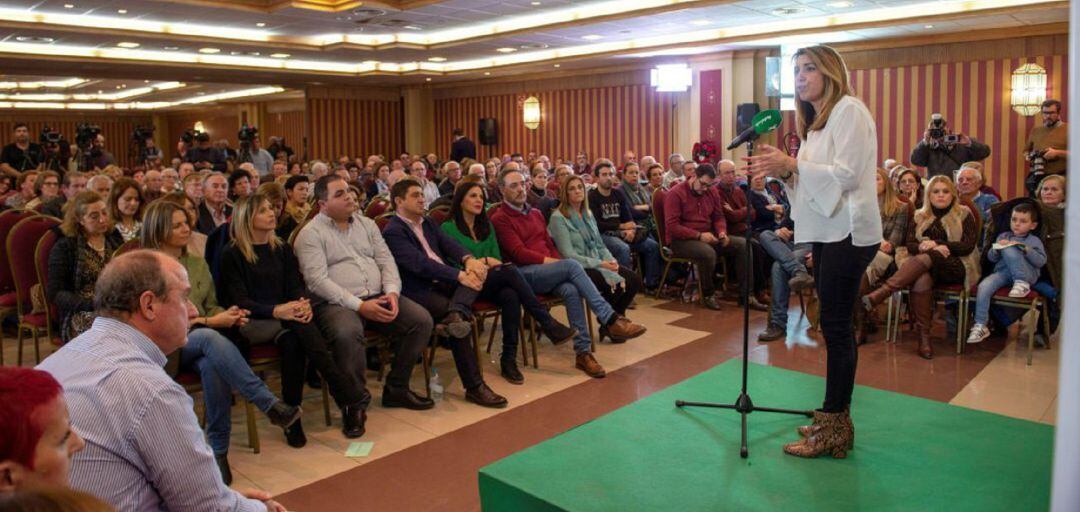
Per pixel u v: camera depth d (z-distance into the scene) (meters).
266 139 22.12
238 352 3.25
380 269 4.12
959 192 5.41
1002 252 4.67
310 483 3.12
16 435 1.16
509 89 15.45
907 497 2.46
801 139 2.79
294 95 19.92
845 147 2.53
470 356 4.04
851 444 2.79
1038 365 4.54
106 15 9.05
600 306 4.68
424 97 16.81
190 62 12.12
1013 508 2.38
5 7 8.48
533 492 2.54
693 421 3.17
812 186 2.59
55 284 3.75
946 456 2.78
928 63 10.12
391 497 2.99
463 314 4.07
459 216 4.66
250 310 3.55
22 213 4.68
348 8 8.74
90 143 10.17
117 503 1.61
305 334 3.52
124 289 1.72
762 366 3.92
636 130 13.58
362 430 3.62
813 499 2.45
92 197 3.83
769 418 3.20
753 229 6.58
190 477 1.68
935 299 5.12
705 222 6.30
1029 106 9.37
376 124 16.69
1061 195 4.61
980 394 4.02
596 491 2.54
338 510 2.89
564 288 4.57
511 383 4.37
